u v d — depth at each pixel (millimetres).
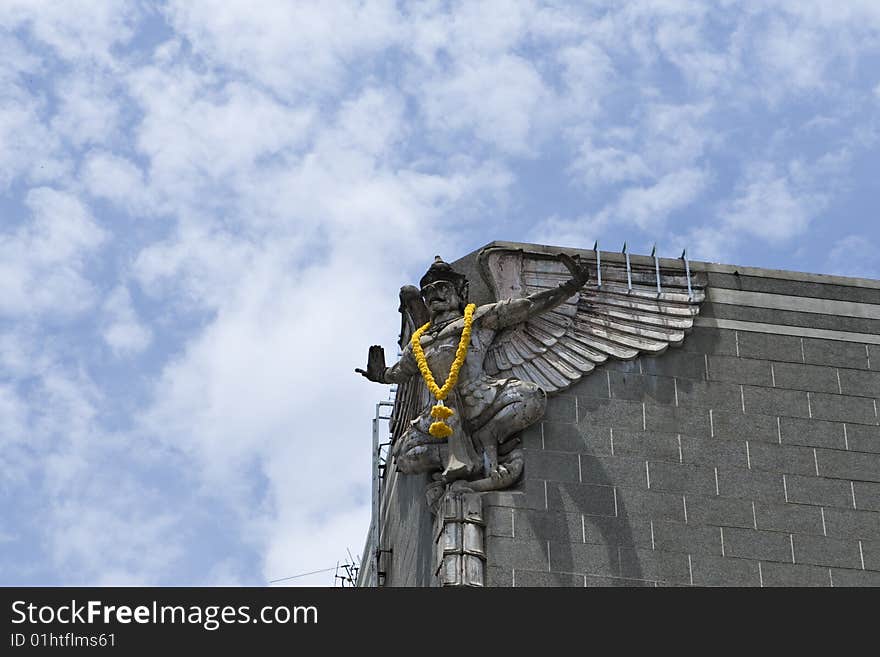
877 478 35375
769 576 34000
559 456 34531
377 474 42656
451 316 35375
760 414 35688
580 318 35969
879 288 37594
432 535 34531
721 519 34438
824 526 34688
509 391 34531
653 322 36156
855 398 36219
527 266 36125
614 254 36781
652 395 35500
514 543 33500
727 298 36844
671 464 34812
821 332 36844
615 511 34156
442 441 34719
